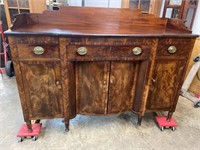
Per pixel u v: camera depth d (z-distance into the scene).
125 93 1.46
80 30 1.28
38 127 1.47
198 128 1.62
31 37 1.09
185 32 1.36
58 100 1.35
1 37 2.53
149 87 1.43
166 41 1.27
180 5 1.90
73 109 1.43
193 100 2.02
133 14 1.54
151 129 1.59
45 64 1.20
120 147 1.37
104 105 1.47
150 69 1.34
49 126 1.57
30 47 1.13
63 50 1.17
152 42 1.24
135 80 1.44
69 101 1.36
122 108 1.53
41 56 1.17
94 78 1.35
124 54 1.25
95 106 1.47
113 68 1.32
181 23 1.42
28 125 1.39
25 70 1.20
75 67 1.31
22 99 1.29
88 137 1.46
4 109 1.76
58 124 1.61
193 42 1.32
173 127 1.58
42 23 1.44
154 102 1.52
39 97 1.31
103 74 1.33
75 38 1.14
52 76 1.25
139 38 1.21
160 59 1.33
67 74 1.25
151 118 1.74
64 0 2.48
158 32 1.34
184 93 2.13
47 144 1.37
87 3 2.47
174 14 2.17
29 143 1.37
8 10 2.39
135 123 1.66
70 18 1.47
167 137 1.50
